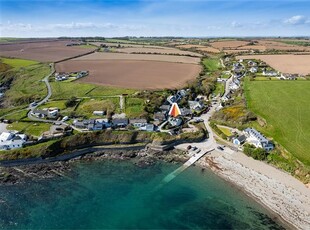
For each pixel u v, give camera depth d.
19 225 63.38
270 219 65.62
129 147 99.06
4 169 86.25
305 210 67.38
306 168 78.31
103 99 132.12
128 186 78.00
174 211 68.12
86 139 98.88
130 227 62.94
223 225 63.91
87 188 76.94
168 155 95.25
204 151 95.94
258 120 110.50
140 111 118.50
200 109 129.12
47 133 100.81
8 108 129.62
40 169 86.62
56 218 65.50
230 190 76.12
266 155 88.69
